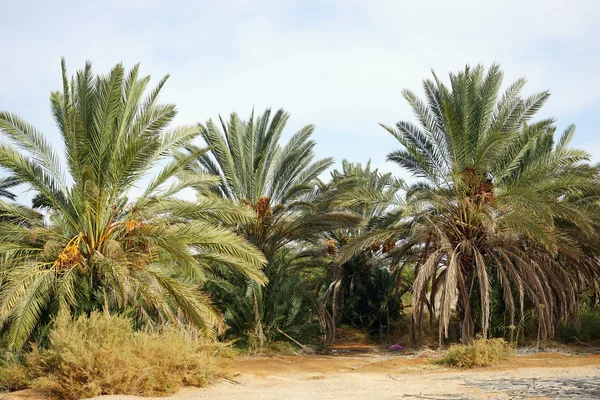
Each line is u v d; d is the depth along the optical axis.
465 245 17.78
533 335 18.06
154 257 14.20
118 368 9.71
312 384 11.15
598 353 15.50
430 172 19.08
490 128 18.83
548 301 17.16
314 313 21.41
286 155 21.08
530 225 15.99
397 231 18.94
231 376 12.02
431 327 21.16
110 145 13.80
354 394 9.55
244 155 20.86
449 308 16.16
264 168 21.06
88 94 13.89
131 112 14.40
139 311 13.91
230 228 19.31
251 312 18.72
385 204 18.77
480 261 16.83
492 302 18.36
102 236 13.49
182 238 13.77
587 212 17.19
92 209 13.34
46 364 10.14
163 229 13.80
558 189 17.42
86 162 13.44
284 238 20.61
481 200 17.75
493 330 18.12
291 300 19.55
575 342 18.30
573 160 17.28
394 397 8.96
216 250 14.29
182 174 15.93
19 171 13.01
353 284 24.59
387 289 24.58
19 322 11.41
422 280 16.97
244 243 14.30
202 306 13.09
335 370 13.91
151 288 12.80
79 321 11.09
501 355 13.84
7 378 10.52
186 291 12.98
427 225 18.55
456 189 17.88
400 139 18.69
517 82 18.89
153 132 14.09
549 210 15.64
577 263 18.70
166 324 13.95
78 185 13.46
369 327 24.20
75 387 9.36
